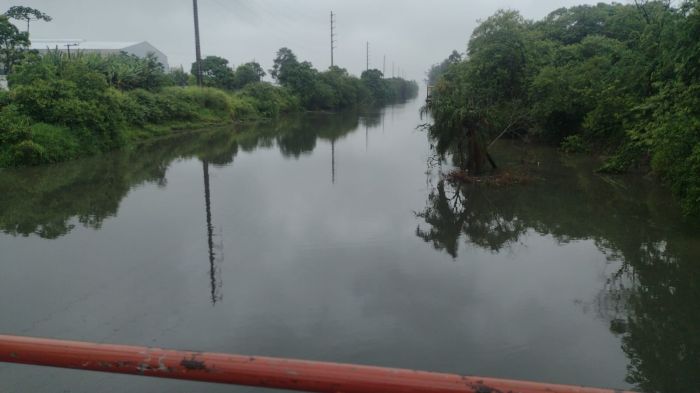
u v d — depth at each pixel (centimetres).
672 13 1575
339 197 1308
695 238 916
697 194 930
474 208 1185
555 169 1661
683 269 765
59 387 468
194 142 2638
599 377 487
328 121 4244
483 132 1540
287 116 4834
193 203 1240
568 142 2042
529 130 2288
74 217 1099
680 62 1162
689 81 1088
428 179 1559
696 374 491
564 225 1032
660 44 1496
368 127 3631
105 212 1147
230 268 779
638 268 773
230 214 1124
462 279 737
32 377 484
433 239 941
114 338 558
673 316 611
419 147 2402
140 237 945
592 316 614
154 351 129
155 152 2223
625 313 621
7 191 1369
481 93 2334
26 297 669
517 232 988
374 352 527
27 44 2586
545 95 2116
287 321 598
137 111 2775
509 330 578
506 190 1380
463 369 496
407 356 520
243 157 2094
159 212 1143
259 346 539
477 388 114
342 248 883
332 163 1911
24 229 1001
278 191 1390
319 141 2720
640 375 490
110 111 2219
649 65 1550
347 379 118
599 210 1146
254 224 1039
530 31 2961
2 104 1878
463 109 1507
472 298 668
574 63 2242
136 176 1622
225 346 539
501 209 1175
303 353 525
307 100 5572
